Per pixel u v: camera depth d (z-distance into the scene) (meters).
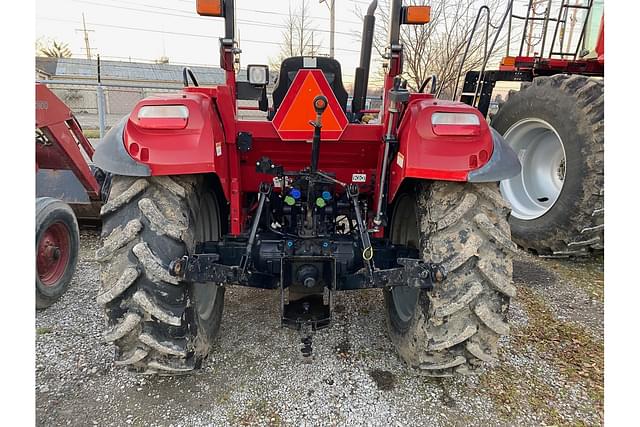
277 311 3.10
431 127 2.01
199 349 2.20
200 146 1.95
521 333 2.91
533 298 3.44
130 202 1.99
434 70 10.20
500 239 1.96
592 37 5.02
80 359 2.50
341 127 2.18
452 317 2.01
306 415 2.11
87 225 4.55
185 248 1.99
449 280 1.99
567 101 3.96
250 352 2.60
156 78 27.45
